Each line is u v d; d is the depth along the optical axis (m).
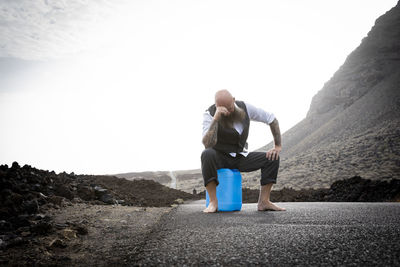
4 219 2.76
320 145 81.31
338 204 4.16
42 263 1.57
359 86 104.25
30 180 4.41
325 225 2.02
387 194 8.38
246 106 3.45
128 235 2.23
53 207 3.67
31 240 2.00
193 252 1.42
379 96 89.44
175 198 9.56
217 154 3.36
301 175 54.28
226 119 3.31
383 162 51.38
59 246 1.92
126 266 1.36
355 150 61.59
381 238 1.57
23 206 3.14
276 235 1.71
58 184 4.82
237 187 3.37
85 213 3.40
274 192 11.54
